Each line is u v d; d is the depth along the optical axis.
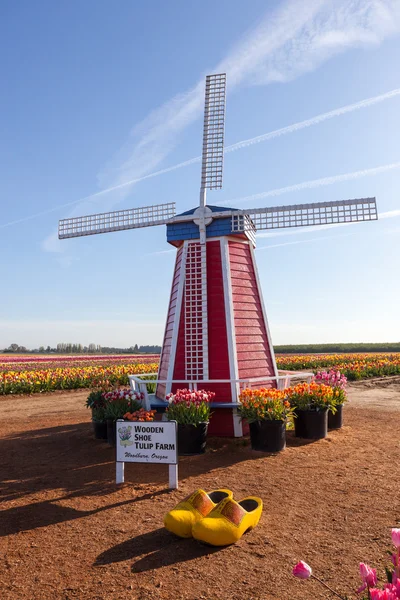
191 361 11.45
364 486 6.87
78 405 17.48
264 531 5.23
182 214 12.50
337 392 11.42
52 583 4.15
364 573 2.52
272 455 8.83
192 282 11.86
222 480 7.28
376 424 12.14
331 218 12.47
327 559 4.49
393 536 2.56
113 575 4.26
